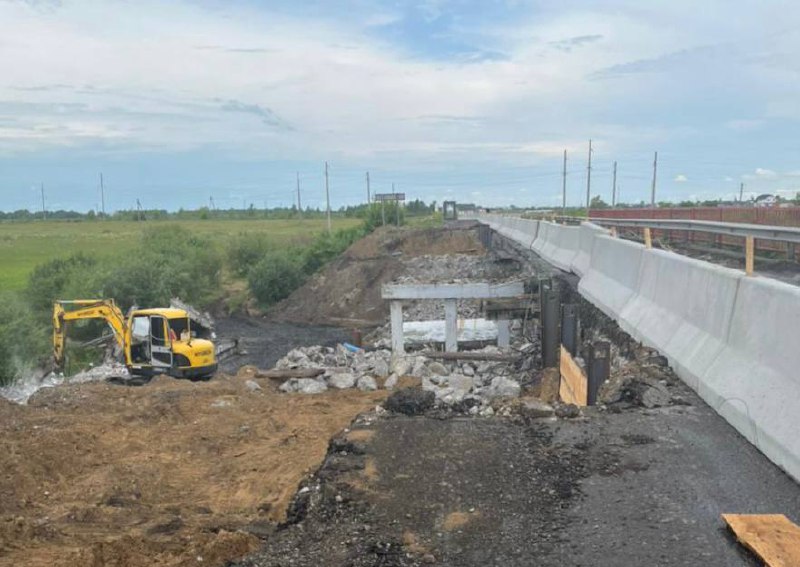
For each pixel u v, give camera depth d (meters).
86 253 52.66
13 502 9.38
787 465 5.98
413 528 5.45
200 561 5.51
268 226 128.12
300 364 24.09
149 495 10.12
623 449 6.85
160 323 23.34
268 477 10.72
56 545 7.40
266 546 5.39
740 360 7.53
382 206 73.38
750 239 7.98
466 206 134.00
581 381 11.67
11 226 155.38
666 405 8.15
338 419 14.60
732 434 7.07
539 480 6.25
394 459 6.93
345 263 58.16
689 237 25.44
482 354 23.62
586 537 5.13
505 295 25.94
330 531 5.53
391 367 21.61
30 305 42.81
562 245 25.59
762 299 7.18
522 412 8.20
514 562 4.82
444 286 26.31
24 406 15.50
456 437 7.48
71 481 10.68
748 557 4.72
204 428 13.80
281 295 58.19
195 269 56.56
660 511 5.48
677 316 9.88
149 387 18.20
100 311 27.62
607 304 14.22
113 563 6.05
